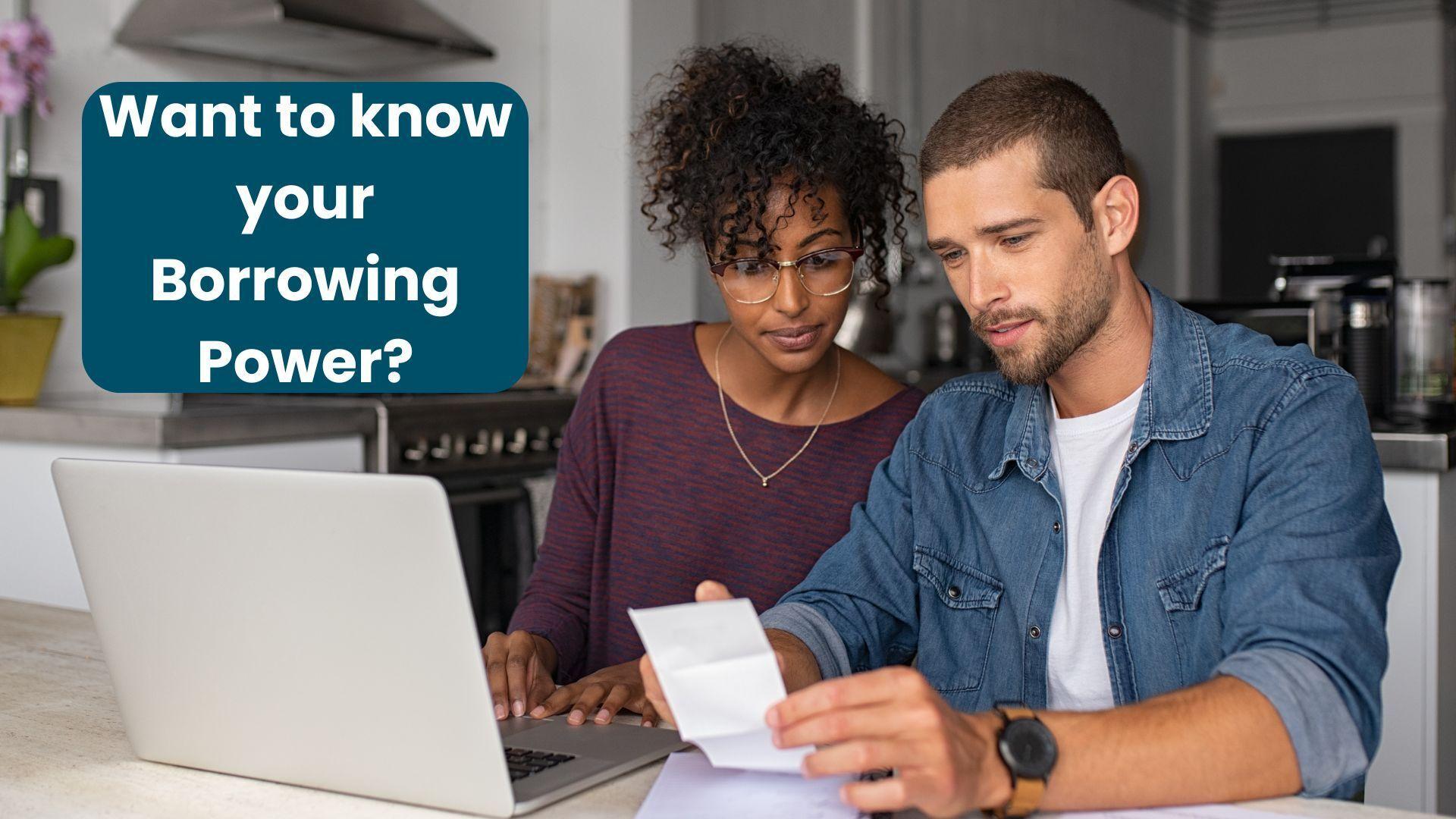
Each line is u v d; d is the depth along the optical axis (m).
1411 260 7.25
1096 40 6.55
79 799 1.01
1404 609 2.20
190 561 1.01
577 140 3.99
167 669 1.06
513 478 3.30
